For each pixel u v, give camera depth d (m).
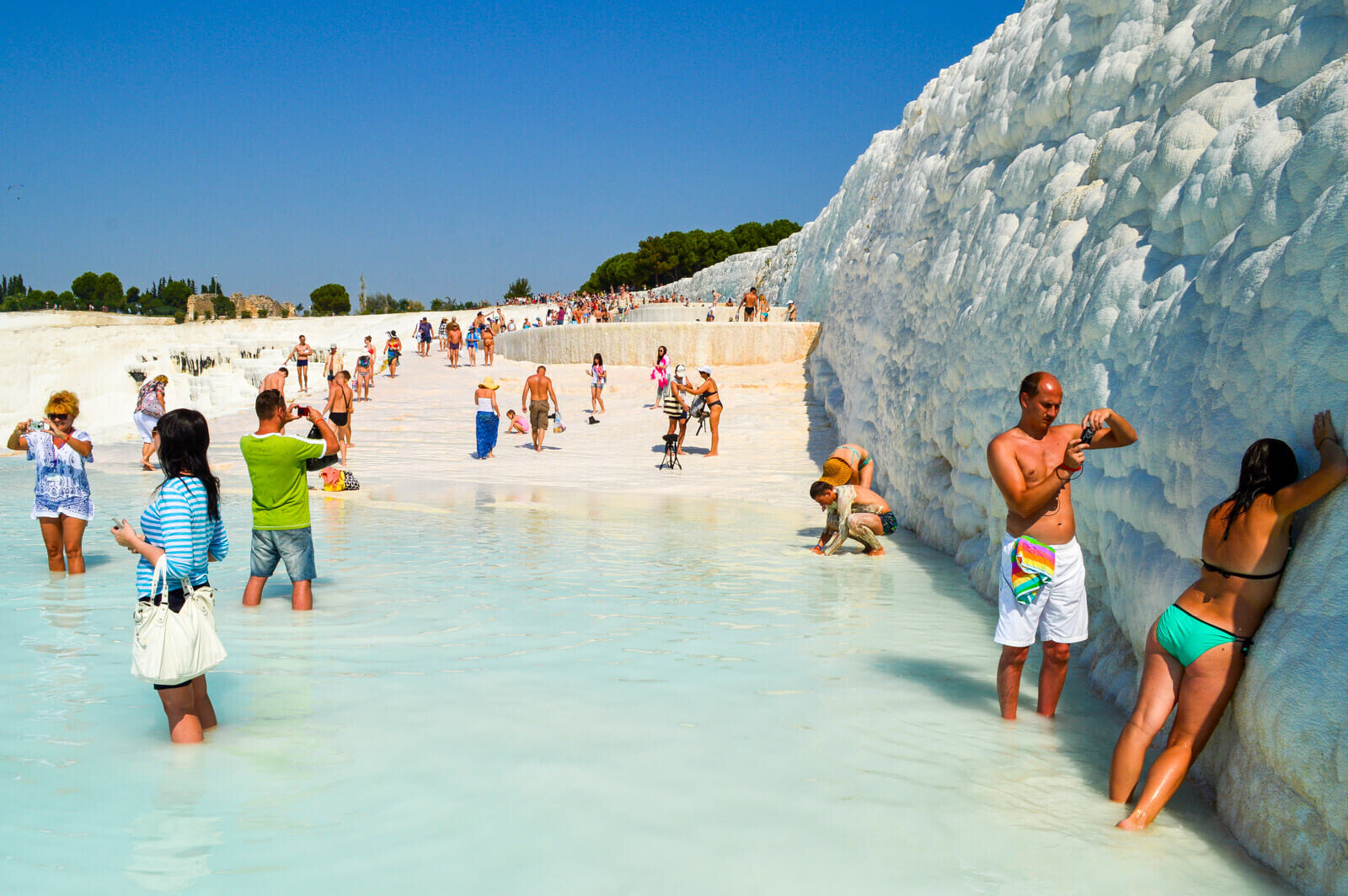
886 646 6.00
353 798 3.57
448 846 3.21
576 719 4.50
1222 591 3.56
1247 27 5.85
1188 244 5.33
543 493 14.15
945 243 10.89
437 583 7.68
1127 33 7.73
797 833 3.37
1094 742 4.39
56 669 5.15
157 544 4.05
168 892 2.86
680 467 16.88
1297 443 3.70
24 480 15.34
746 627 6.44
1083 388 5.92
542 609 6.82
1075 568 4.60
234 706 4.62
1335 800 2.92
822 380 21.52
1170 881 3.10
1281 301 3.95
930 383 10.64
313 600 6.84
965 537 9.14
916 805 3.64
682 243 94.75
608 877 3.02
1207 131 5.68
